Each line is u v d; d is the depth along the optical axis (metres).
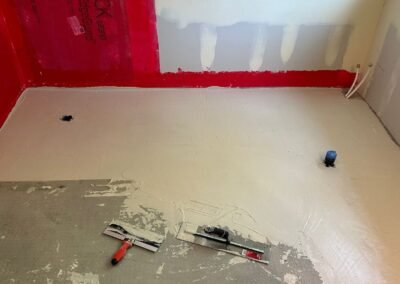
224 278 1.64
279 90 2.92
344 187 2.08
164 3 2.54
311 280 1.64
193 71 2.86
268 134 2.46
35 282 1.62
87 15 2.56
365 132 2.50
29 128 2.49
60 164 2.21
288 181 2.11
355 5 2.58
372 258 1.73
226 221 1.88
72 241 1.79
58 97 2.80
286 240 1.80
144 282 1.63
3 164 2.20
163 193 2.03
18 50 2.71
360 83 2.84
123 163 2.22
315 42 2.74
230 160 2.25
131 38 2.68
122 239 1.79
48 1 2.50
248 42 2.73
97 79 2.87
